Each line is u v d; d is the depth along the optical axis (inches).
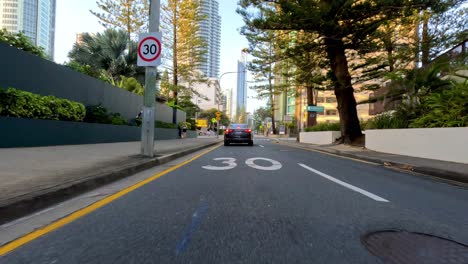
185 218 154.4
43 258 107.2
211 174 294.4
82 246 118.2
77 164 276.2
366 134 600.4
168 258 108.9
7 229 134.4
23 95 397.4
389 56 725.9
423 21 737.0
